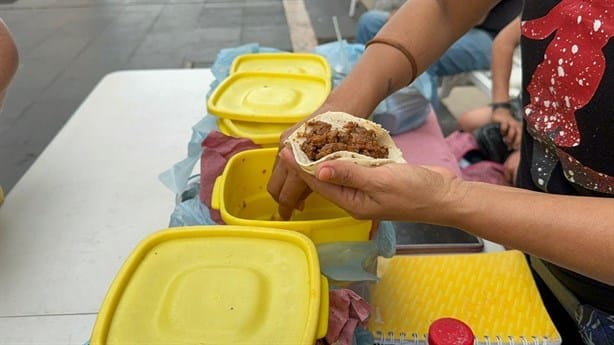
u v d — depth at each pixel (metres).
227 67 1.29
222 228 0.63
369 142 0.68
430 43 0.83
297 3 3.68
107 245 0.90
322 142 0.68
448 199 0.56
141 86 1.48
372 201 0.58
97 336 0.49
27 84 2.43
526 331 0.69
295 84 1.11
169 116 1.32
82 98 2.32
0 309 0.78
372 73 0.80
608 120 0.62
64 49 2.83
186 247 0.61
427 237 1.00
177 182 0.93
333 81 1.21
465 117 1.99
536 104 0.74
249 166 0.82
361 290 0.71
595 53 0.62
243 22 3.36
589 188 0.68
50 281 0.83
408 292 0.76
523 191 0.58
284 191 0.71
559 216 0.52
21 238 0.92
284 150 0.67
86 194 1.03
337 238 0.67
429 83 1.45
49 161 1.14
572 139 0.67
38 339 0.73
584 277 0.71
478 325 0.70
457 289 0.77
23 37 2.92
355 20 3.38
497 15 2.17
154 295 0.55
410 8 0.84
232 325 0.50
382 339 0.69
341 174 0.56
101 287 0.82
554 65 0.68
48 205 1.00
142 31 3.15
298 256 0.60
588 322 0.73
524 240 0.54
